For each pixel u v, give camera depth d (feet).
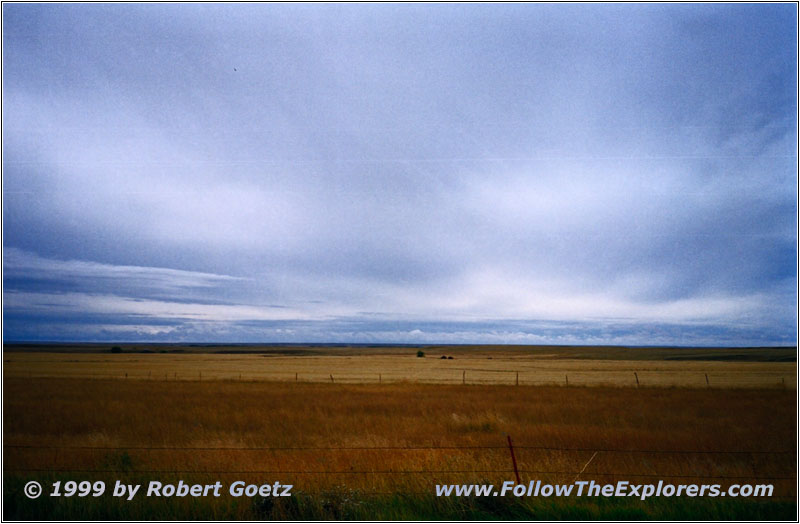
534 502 25.76
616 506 25.62
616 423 61.87
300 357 431.43
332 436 49.37
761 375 203.31
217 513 24.18
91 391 106.32
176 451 37.68
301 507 24.58
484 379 173.06
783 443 45.39
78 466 32.81
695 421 64.03
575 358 454.40
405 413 71.72
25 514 24.31
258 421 62.18
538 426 56.39
